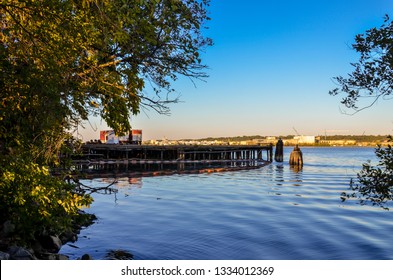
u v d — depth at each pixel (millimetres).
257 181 32250
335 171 47312
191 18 6883
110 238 10711
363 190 5918
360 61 5664
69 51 6340
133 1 5910
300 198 21344
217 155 60469
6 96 6625
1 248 7641
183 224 13188
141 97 7426
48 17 5824
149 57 7387
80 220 9453
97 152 45938
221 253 9461
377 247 10336
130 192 23125
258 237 11312
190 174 38438
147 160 42812
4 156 6789
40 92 6359
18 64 6461
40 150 7465
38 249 8516
